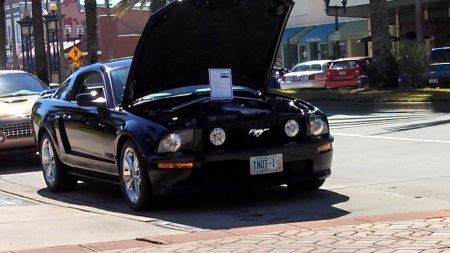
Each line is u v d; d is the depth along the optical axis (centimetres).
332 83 3231
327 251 610
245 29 916
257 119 846
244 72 980
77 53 3788
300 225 730
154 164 821
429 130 1538
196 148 827
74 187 1071
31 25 4325
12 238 754
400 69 2652
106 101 932
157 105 898
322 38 4794
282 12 916
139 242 696
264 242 660
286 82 3406
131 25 6309
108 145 910
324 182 984
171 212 863
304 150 863
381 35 2594
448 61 2742
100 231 777
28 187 1131
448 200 848
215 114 844
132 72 884
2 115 1302
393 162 1155
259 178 846
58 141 1032
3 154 1302
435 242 617
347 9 4097
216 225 786
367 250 604
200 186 826
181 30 871
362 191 930
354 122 1841
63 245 709
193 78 950
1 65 3856
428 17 4175
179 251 644
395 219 730
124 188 889
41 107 1102
